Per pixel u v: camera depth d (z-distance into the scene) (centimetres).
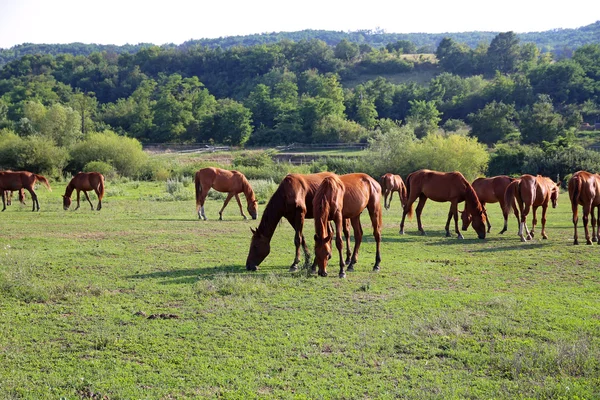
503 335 736
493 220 2088
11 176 2338
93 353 668
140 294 933
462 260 1252
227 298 908
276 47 15362
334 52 16575
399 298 909
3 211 2322
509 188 1678
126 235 1596
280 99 10000
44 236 1570
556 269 1155
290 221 1159
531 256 1304
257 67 14988
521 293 951
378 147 4834
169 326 765
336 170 4806
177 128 8919
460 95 10044
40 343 701
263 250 1134
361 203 1105
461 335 731
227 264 1189
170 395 564
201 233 1652
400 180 2616
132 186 3888
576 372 615
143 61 15988
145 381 595
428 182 1652
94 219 2011
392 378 607
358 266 1170
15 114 9625
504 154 4962
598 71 10419
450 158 4466
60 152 4812
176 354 668
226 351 677
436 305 866
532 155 4753
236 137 8562
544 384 586
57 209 2430
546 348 671
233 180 2020
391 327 760
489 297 915
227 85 14612
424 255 1329
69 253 1279
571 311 835
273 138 8606
